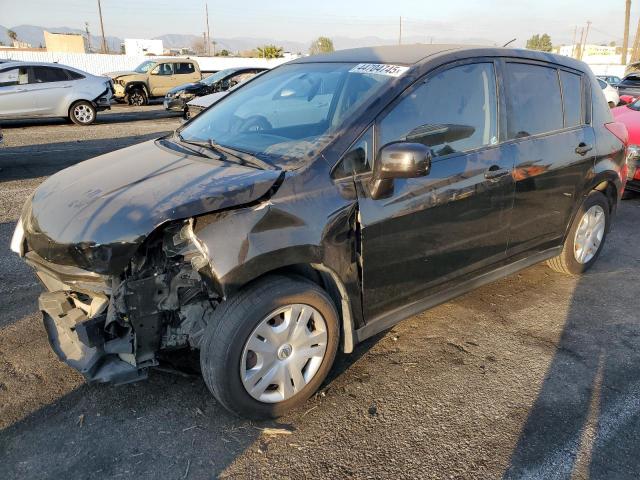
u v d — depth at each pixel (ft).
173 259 7.90
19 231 9.36
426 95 9.91
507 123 11.28
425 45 11.43
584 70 13.80
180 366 9.37
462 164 10.25
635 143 21.63
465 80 10.61
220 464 7.82
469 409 9.12
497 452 8.13
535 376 10.12
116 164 9.76
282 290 8.17
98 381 8.14
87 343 7.90
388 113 9.34
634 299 13.51
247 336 7.98
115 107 65.31
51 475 7.53
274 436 8.39
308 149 8.87
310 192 8.38
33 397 9.11
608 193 14.79
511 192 11.28
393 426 8.66
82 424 8.54
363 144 9.00
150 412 8.85
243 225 7.73
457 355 10.79
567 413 9.05
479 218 10.78
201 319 8.50
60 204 8.39
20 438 8.20
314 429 8.57
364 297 9.37
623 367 10.48
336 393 9.49
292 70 12.05
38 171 26.55
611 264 15.88
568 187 12.94
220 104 12.35
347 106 9.53
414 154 8.18
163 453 7.99
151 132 41.86
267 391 8.65
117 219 7.51
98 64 101.81
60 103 44.96
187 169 8.93
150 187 8.22
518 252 12.32
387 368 10.28
